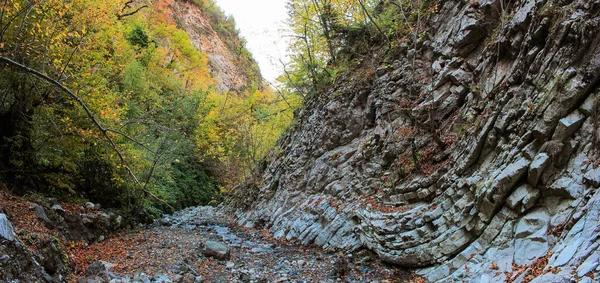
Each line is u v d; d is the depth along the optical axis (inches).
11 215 304.7
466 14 420.5
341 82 617.0
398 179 407.5
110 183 539.8
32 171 405.7
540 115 261.3
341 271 345.7
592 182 221.8
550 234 232.1
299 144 686.5
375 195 428.5
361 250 396.2
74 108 402.0
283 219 585.3
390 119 450.6
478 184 291.9
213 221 762.2
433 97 402.0
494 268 251.1
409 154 410.0
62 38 364.2
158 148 631.2
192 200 1037.2
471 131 330.6
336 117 575.2
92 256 358.3
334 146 571.2
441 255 303.0
